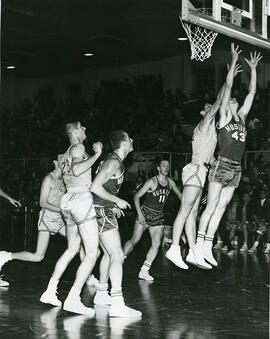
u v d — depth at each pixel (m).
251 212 12.91
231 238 12.93
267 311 5.89
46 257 10.97
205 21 6.06
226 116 6.46
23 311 5.74
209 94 19.34
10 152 24.05
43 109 24.58
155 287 7.45
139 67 23.30
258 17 6.82
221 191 6.67
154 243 8.15
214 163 6.52
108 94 22.64
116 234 5.77
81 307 5.70
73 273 8.73
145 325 5.19
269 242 12.52
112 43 20.58
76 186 5.75
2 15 17.72
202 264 6.60
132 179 18.45
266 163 15.03
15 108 26.19
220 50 20.47
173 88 22.06
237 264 10.28
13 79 26.88
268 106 17.14
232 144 6.44
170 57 22.17
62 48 21.80
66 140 21.34
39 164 21.08
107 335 4.78
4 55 22.88
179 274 8.80
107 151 18.09
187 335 4.82
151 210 8.12
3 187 20.11
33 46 21.62
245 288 7.44
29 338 4.63
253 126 16.67
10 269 9.05
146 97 21.30
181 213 6.75
